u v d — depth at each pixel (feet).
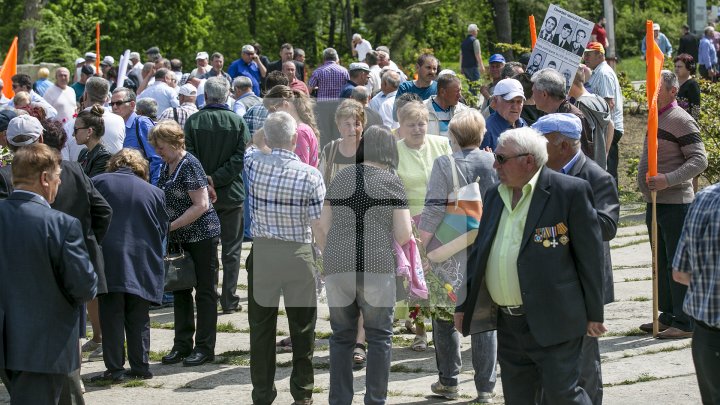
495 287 19.38
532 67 34.47
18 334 19.57
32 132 24.31
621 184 57.36
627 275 38.19
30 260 19.66
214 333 29.07
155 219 27.27
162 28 160.56
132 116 38.40
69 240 19.80
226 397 25.62
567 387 18.92
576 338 19.04
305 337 24.04
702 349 18.24
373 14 132.26
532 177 19.03
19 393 19.92
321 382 26.58
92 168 30.37
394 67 59.00
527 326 19.25
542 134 20.70
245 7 181.68
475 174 23.06
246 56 68.03
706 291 17.84
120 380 27.04
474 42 81.05
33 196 20.01
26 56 124.36
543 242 18.76
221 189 34.09
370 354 22.06
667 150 29.60
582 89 33.86
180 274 28.09
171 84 51.57
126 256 26.76
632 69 136.15
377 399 22.13
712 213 17.80
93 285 19.98
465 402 24.71
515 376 19.80
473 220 22.13
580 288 18.95
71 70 118.21
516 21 153.48
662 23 163.43
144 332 27.40
